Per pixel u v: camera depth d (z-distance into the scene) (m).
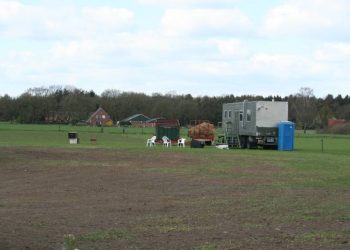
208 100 120.69
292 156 31.52
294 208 13.20
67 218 11.83
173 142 49.12
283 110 42.00
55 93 135.88
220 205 13.77
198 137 48.31
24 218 11.81
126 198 15.18
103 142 53.16
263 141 41.75
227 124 46.53
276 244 9.07
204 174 21.64
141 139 62.44
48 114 127.75
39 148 34.28
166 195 15.80
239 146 44.59
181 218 11.81
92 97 137.88
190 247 8.84
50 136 66.44
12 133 73.81
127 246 8.97
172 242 9.26
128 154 30.95
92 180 19.61
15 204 14.06
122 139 62.12
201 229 10.50
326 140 67.25
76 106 131.00
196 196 15.55
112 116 134.62
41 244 9.07
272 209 13.05
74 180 19.64
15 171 22.64
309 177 20.78
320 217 11.89
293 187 17.72
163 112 124.69
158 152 32.78
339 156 32.16
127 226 10.85
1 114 124.75
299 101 121.88
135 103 135.88
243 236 9.77
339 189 17.20
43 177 20.61
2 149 32.59
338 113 123.25
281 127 41.19
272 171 22.97
